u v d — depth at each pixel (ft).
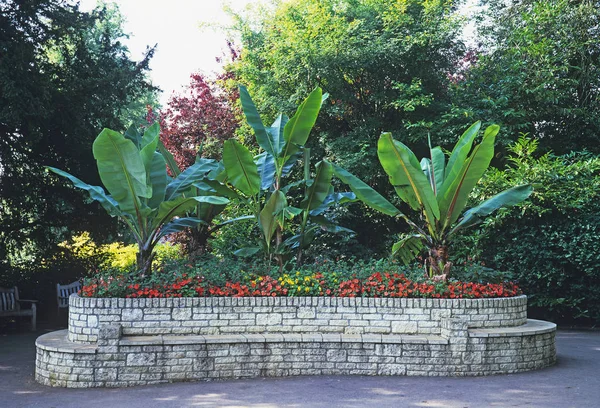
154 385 24.56
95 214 51.19
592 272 42.60
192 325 26.71
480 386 23.98
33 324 43.24
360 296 28.17
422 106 53.98
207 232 35.96
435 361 26.23
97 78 49.06
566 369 27.63
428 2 54.54
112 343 24.71
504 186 44.27
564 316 46.03
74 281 51.03
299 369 26.14
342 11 56.08
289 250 33.81
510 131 51.67
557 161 44.88
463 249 46.85
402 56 52.95
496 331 27.02
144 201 30.37
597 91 55.77
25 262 50.72
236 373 25.63
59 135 48.01
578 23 55.52
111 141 27.27
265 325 27.25
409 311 27.71
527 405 20.81
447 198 30.09
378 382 24.73
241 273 29.45
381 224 56.85
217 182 32.73
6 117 41.06
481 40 64.13
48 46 49.16
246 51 61.00
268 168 35.55
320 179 33.73
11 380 25.94
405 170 29.53
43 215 50.62
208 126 65.10
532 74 54.70
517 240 44.73
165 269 31.37
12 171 48.37
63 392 23.54
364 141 52.49
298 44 52.65
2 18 43.70
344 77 55.36
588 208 43.39
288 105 54.44
